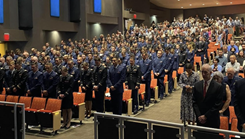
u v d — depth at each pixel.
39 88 8.33
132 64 8.88
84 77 8.70
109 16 25.34
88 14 22.62
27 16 17.61
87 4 22.91
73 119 8.59
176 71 12.27
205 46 16.39
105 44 17.20
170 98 10.86
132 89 8.81
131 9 28.25
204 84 4.67
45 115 7.13
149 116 8.52
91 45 16.44
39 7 18.75
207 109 4.55
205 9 37.53
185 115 6.98
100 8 24.77
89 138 6.83
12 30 16.75
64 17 21.59
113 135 4.40
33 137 7.00
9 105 5.62
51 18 20.12
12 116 5.42
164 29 23.45
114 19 26.19
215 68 8.84
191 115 6.89
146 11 32.09
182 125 3.78
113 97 7.88
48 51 14.95
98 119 4.53
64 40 21.94
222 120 5.21
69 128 7.71
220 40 18.89
